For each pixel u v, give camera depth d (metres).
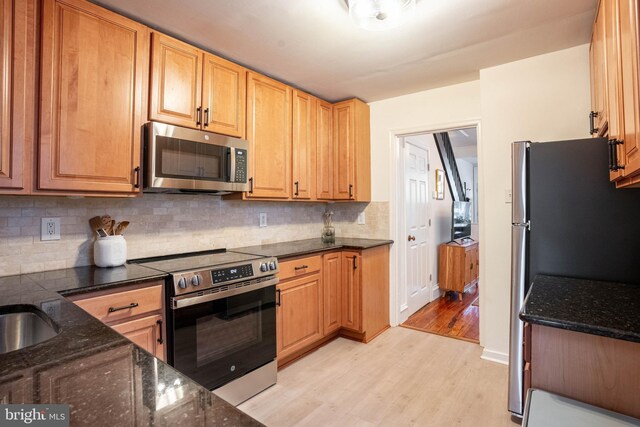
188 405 0.52
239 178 2.29
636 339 0.96
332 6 1.80
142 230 2.16
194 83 2.09
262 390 2.18
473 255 4.82
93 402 0.52
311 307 2.68
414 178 3.82
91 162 1.65
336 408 2.01
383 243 3.19
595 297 1.35
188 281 1.75
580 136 2.29
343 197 3.25
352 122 3.22
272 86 2.63
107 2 1.76
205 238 2.52
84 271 1.75
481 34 2.10
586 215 1.67
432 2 1.76
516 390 1.86
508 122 2.51
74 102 1.60
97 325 0.91
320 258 2.78
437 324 3.44
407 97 3.21
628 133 1.08
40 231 1.77
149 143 1.83
